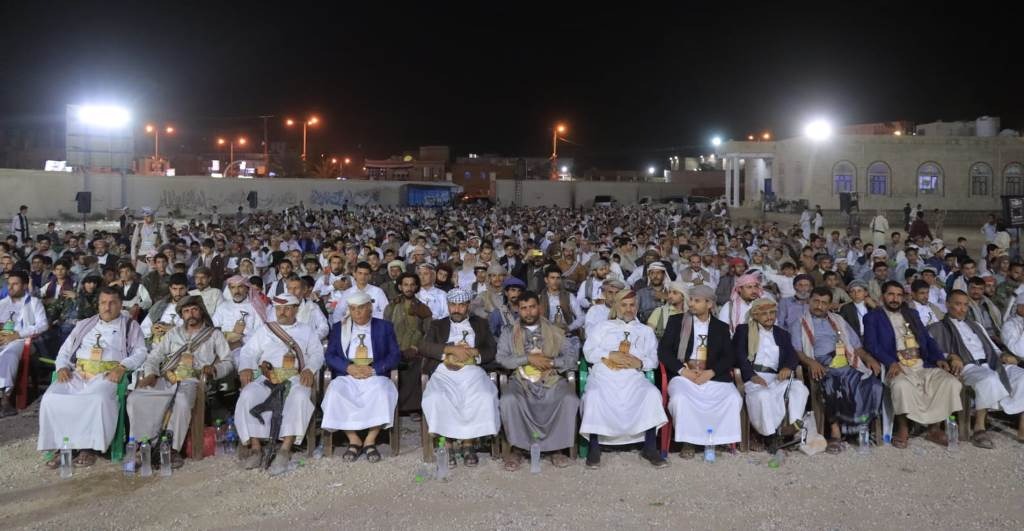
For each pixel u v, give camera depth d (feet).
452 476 20.03
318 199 143.74
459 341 22.49
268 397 20.77
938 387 22.07
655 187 181.57
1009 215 61.36
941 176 123.95
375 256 35.83
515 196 171.63
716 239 56.95
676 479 19.80
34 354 27.04
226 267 42.57
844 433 22.08
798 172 130.11
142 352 22.39
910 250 42.57
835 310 27.04
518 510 17.74
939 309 26.16
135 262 45.24
